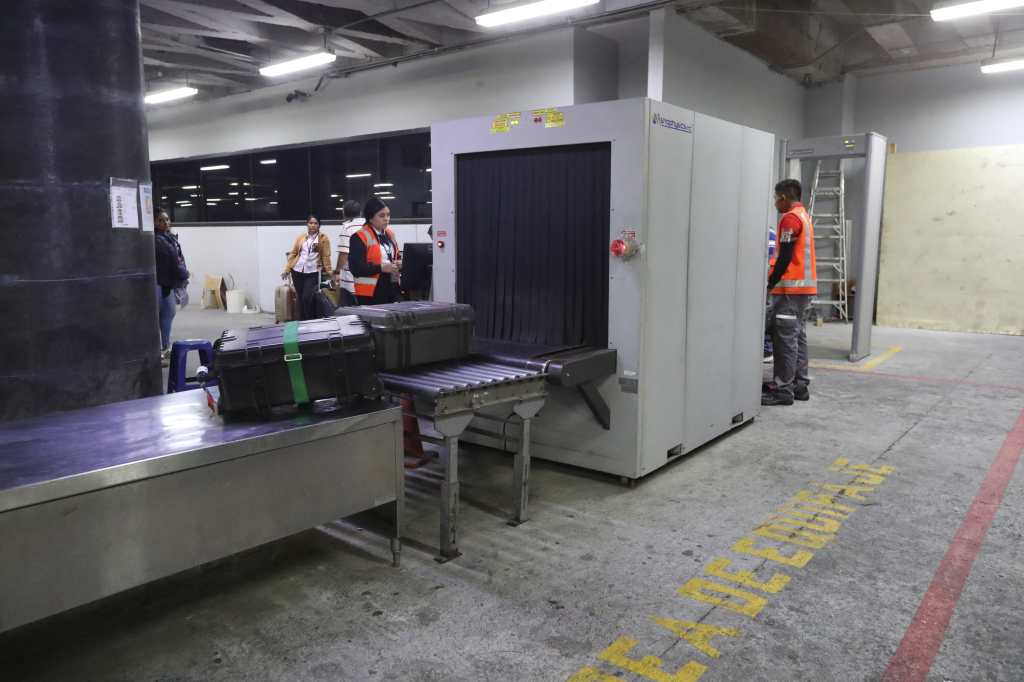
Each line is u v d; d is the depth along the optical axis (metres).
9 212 3.01
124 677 2.07
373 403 2.62
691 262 3.78
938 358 7.02
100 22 3.17
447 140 3.89
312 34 7.98
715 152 3.90
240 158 10.59
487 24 6.27
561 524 3.14
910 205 8.92
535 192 3.63
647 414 3.54
